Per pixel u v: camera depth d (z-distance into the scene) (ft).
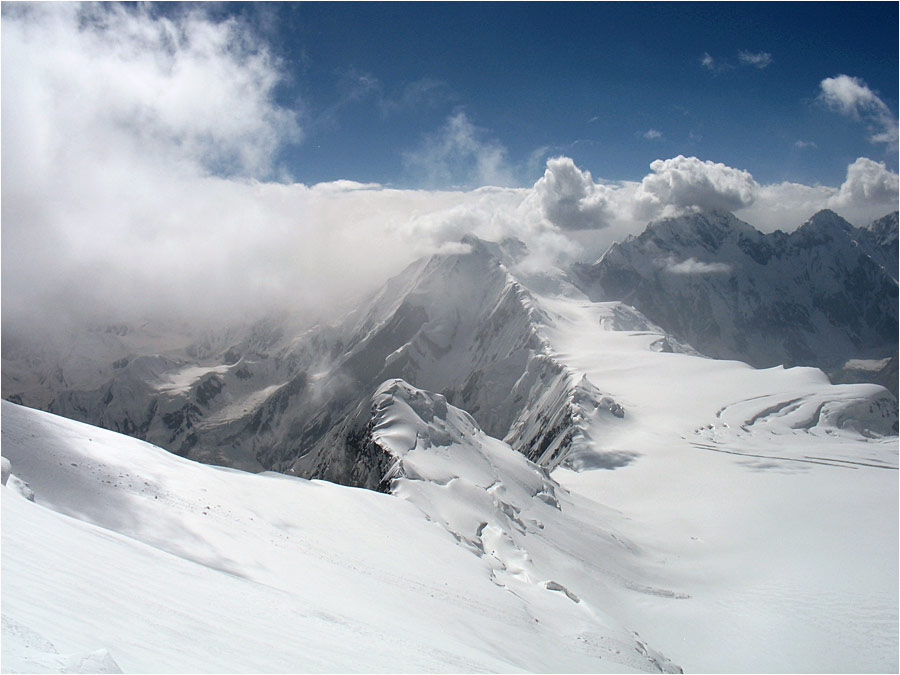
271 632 66.80
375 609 112.68
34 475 129.70
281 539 146.30
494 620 141.59
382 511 208.54
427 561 173.47
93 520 119.34
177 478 162.50
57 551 65.57
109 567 68.08
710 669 180.96
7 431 149.28
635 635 177.68
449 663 83.92
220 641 56.49
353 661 66.13
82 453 154.81
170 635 53.31
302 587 112.78
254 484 191.83
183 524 130.82
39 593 50.96
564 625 163.12
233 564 116.37
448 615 130.72
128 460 162.91
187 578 80.33
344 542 165.58
